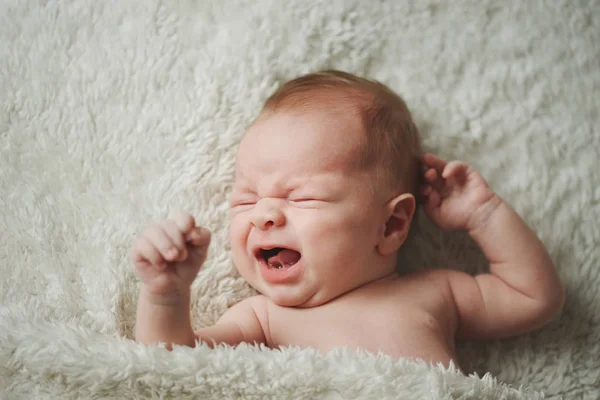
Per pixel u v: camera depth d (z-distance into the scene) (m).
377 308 1.11
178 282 0.94
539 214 1.30
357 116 1.14
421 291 1.16
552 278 1.18
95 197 1.27
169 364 0.90
